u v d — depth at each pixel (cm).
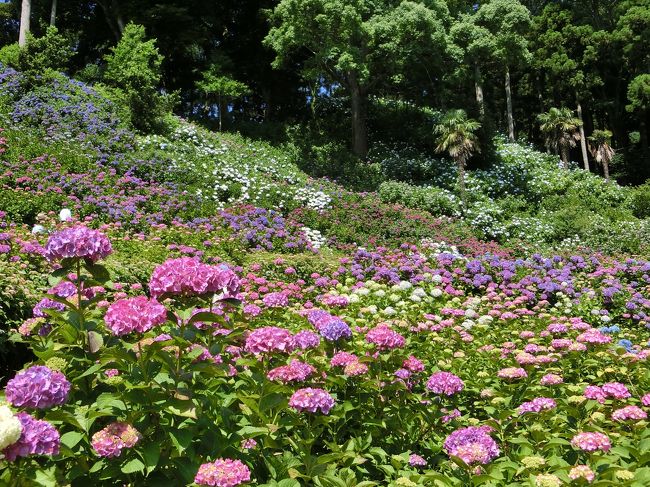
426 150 3047
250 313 466
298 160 2692
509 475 308
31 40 2042
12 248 831
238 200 1650
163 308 287
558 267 1346
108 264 746
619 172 3997
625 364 494
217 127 2931
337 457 288
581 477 270
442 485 296
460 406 440
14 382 235
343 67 2559
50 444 220
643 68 4009
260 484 279
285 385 315
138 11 3041
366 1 2867
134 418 251
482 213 2155
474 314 736
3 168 1273
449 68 3080
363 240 1603
